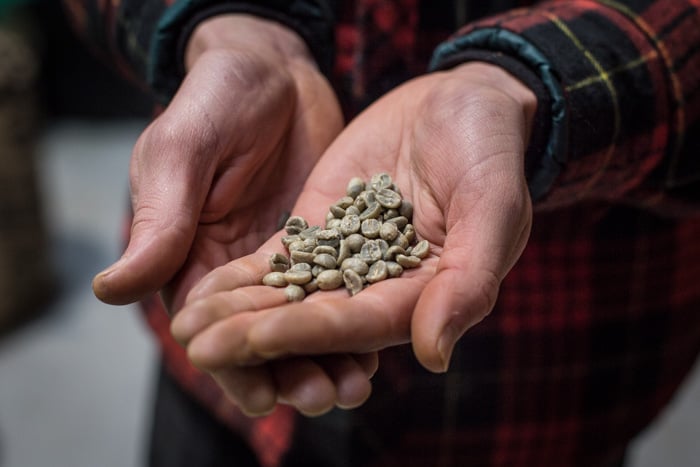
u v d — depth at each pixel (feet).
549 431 1.64
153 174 1.18
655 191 1.36
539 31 1.27
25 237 3.40
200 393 1.74
